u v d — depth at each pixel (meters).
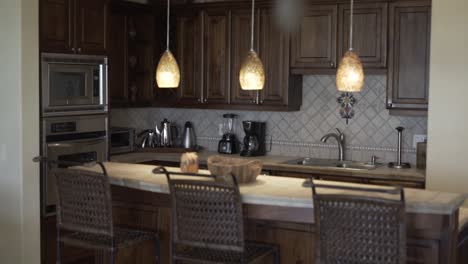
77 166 4.41
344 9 5.38
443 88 4.71
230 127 6.39
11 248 4.70
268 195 3.33
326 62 5.48
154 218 3.97
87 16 5.23
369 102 5.70
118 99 6.07
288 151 6.10
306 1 5.53
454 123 4.70
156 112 6.80
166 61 4.07
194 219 3.23
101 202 3.51
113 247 3.53
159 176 3.93
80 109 5.18
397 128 5.42
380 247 2.84
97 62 5.35
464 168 4.68
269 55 5.75
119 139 6.09
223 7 5.94
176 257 3.33
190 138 6.47
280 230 3.60
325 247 2.96
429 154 4.81
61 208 3.69
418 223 3.12
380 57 5.26
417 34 5.11
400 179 4.98
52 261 4.98
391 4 5.19
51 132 4.89
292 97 5.77
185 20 6.17
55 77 4.92
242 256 3.19
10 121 4.62
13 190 4.64
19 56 4.54
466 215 3.58
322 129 5.93
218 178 3.45
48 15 4.85
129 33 6.20
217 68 6.03
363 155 5.76
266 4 5.71
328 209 2.93
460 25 4.61
